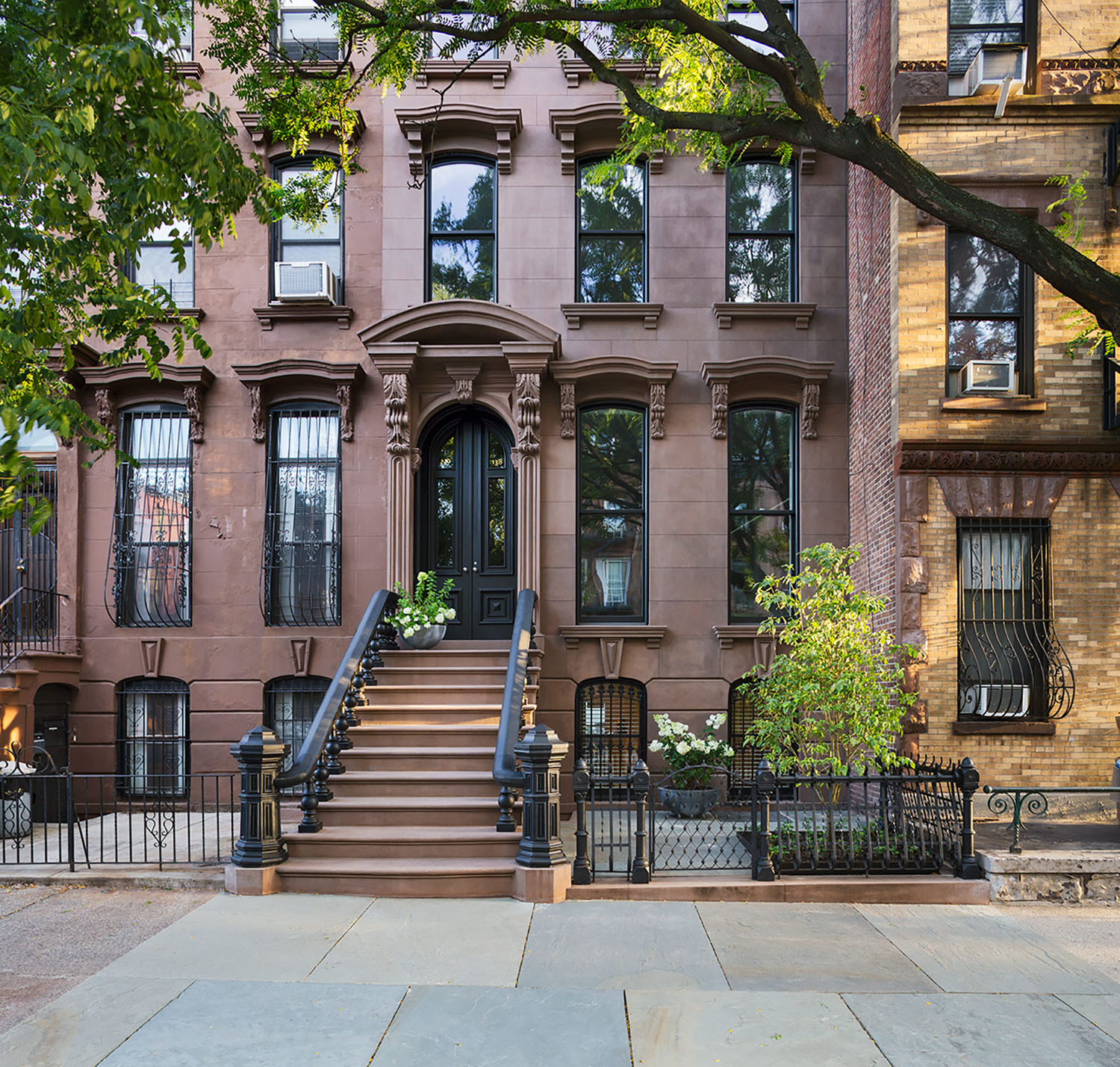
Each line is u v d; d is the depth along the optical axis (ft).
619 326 36.04
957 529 29.89
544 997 16.37
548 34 27.40
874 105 33.12
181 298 36.88
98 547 35.68
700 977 17.35
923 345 29.94
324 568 35.81
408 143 36.35
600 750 34.94
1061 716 29.12
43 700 33.88
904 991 16.78
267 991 16.58
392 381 34.24
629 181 36.88
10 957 18.63
